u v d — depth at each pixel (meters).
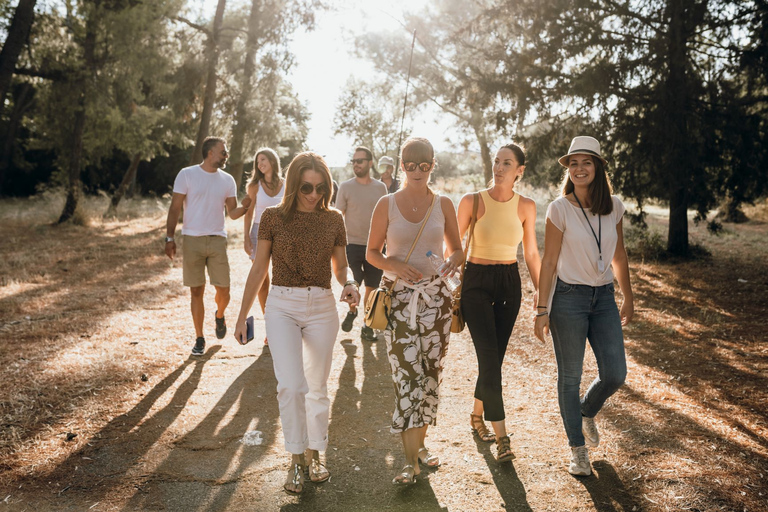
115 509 2.93
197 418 4.11
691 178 11.43
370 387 4.90
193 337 6.23
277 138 21.45
